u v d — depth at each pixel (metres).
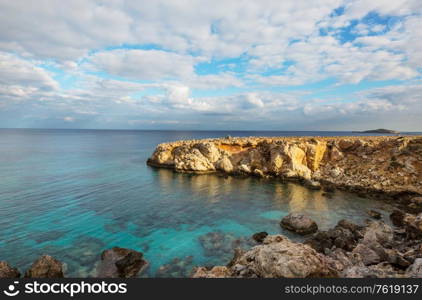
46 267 18.41
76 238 25.27
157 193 42.41
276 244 15.62
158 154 68.81
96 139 193.62
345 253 20.95
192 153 63.44
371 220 30.38
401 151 49.94
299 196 41.59
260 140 66.12
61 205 34.69
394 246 23.09
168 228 28.30
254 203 37.78
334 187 46.53
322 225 29.58
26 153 91.44
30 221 29.05
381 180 44.72
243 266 16.03
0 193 39.44
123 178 53.06
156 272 19.61
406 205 36.53
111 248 22.44
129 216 31.62
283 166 55.84
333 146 58.84
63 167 63.81
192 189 45.50
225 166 60.44
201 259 21.73
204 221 30.58
